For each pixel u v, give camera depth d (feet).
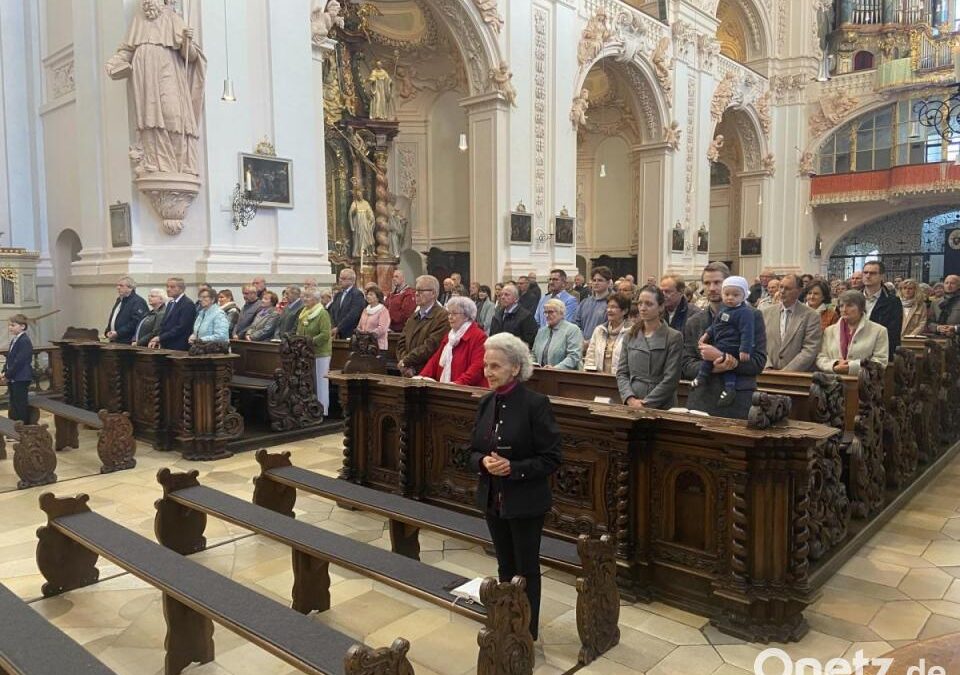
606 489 13.08
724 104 69.46
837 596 12.68
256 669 10.57
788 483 11.06
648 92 60.75
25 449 19.54
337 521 16.85
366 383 17.94
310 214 35.65
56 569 13.01
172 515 14.46
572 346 20.01
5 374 25.20
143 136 31.17
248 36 33.32
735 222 86.48
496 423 10.22
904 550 14.92
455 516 12.70
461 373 17.10
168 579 10.00
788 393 15.47
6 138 41.29
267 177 33.55
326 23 36.52
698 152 66.64
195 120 31.65
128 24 31.81
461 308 17.34
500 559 10.73
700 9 65.36
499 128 47.19
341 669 7.59
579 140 71.97
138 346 26.35
